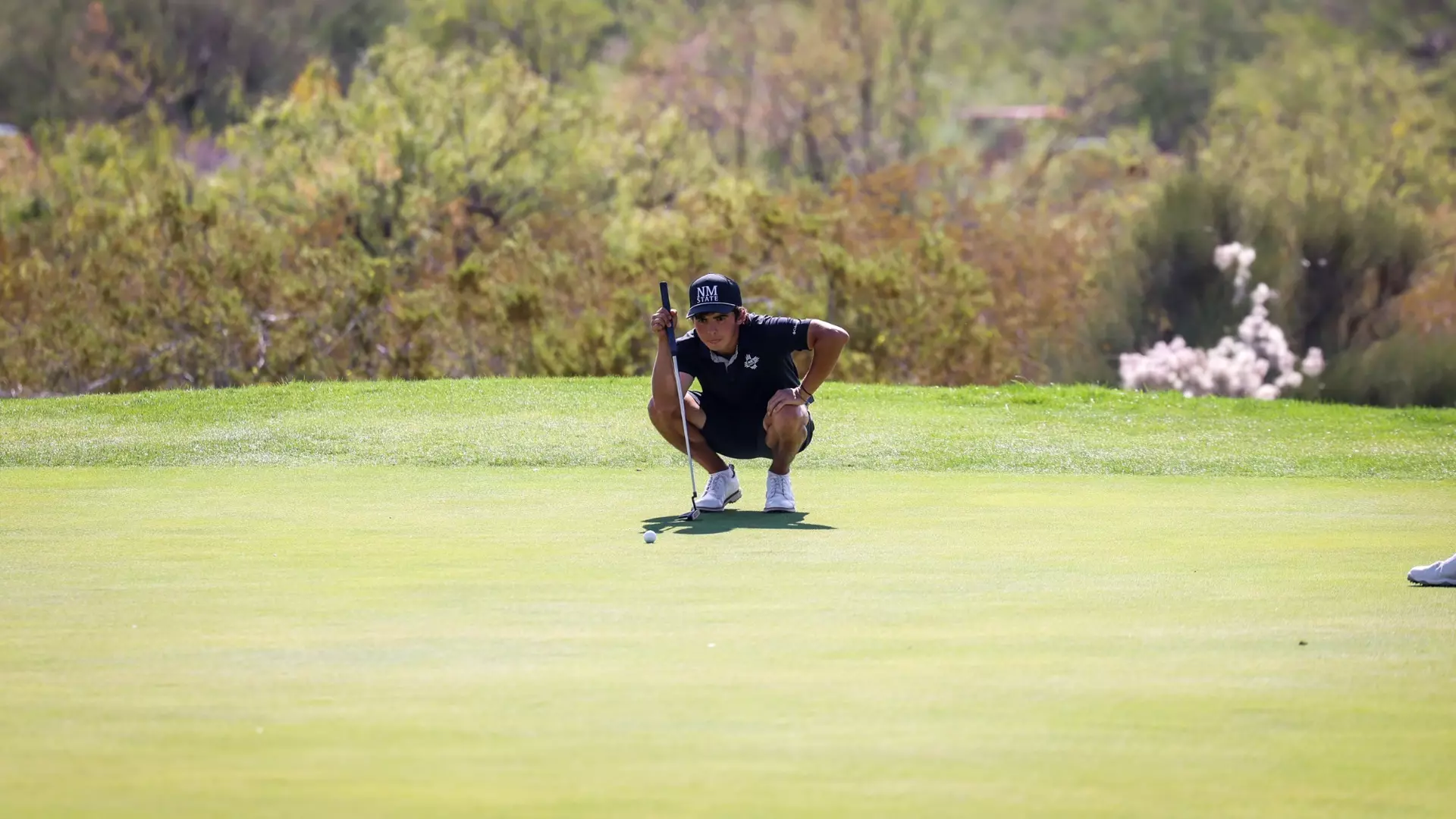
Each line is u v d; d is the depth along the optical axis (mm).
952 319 69125
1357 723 12273
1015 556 20375
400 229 83438
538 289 66562
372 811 10289
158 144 94312
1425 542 21688
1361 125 114125
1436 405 71312
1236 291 76625
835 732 12023
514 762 11297
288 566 19516
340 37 179500
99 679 13711
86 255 67188
